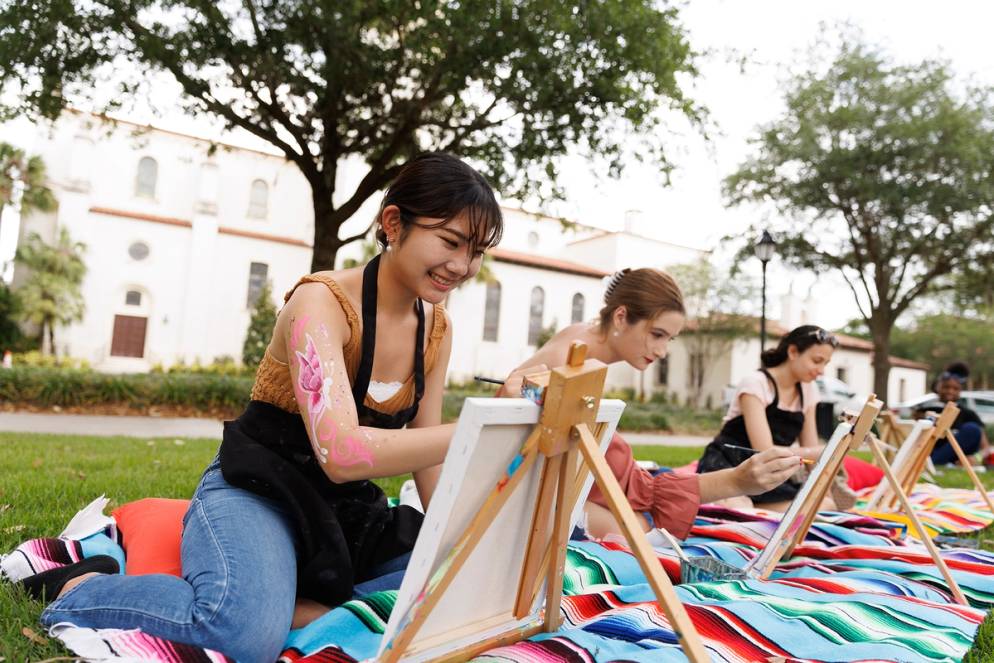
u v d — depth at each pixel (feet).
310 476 6.60
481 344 102.32
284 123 34.50
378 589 6.91
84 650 5.01
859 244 61.72
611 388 109.40
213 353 96.17
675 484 10.03
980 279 60.44
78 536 7.97
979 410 58.49
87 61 31.32
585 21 29.37
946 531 13.69
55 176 92.63
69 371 48.01
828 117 54.70
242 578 5.51
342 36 30.76
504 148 35.60
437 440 5.38
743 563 9.84
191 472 17.30
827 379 79.36
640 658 5.52
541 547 5.65
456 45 30.32
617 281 10.49
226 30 30.68
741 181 61.41
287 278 100.17
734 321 98.12
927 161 52.49
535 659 5.33
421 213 5.91
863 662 6.00
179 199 97.81
